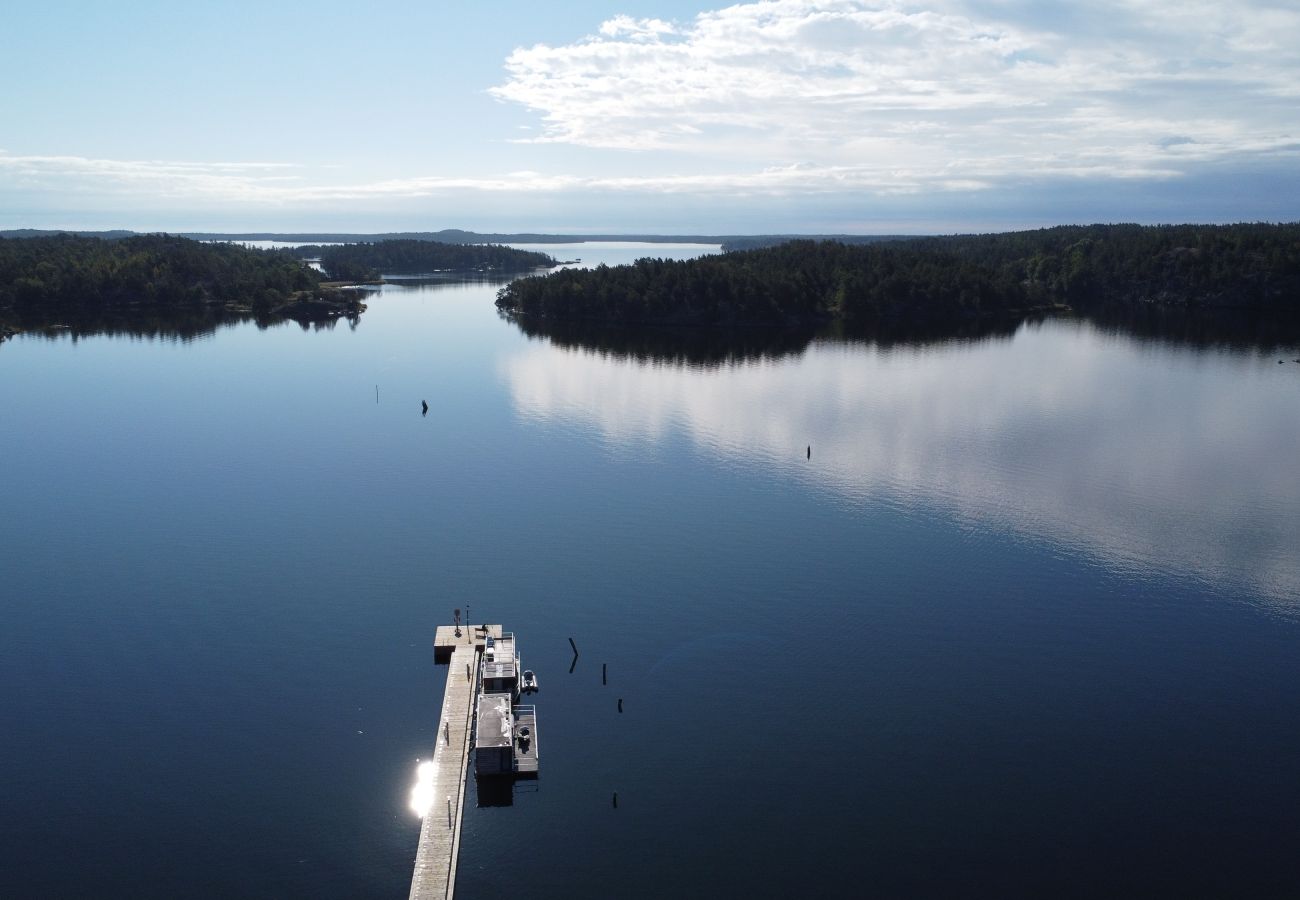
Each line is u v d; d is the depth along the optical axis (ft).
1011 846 196.03
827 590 309.01
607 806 209.15
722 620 289.53
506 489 410.11
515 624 287.69
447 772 216.33
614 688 253.65
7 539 351.87
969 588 310.45
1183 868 190.08
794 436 497.05
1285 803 208.33
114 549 342.85
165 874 188.03
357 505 389.39
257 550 342.23
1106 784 214.69
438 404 573.33
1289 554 337.52
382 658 268.41
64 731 233.55
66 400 581.12
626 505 389.39
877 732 234.17
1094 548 342.44
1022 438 490.90
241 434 501.56
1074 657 268.21
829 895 184.14
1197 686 253.65
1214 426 513.04
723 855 194.70
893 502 392.27
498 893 185.16
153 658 267.39
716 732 234.79
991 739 231.30
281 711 242.78
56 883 185.37
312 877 187.93
